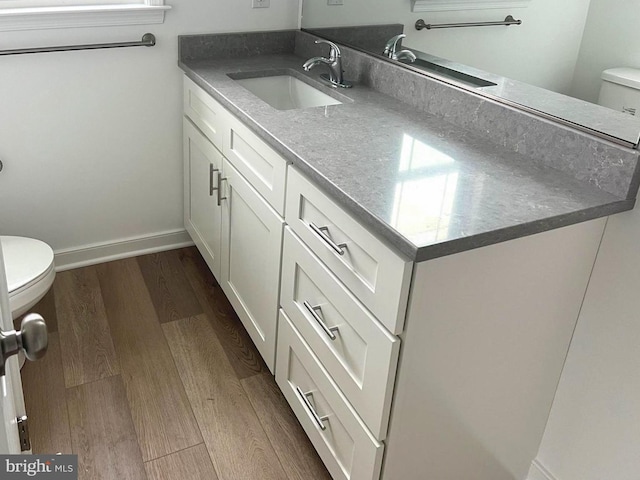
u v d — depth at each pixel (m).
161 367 2.09
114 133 2.46
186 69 2.33
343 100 2.04
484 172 1.46
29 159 2.35
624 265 1.38
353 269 1.34
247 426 1.88
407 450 1.41
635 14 1.26
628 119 1.31
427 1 1.79
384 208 1.25
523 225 1.22
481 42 1.63
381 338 1.27
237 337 2.26
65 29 2.21
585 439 1.58
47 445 1.76
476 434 1.52
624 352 1.43
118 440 1.80
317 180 1.42
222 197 2.17
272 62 2.45
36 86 2.25
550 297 1.42
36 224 2.47
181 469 1.72
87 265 2.62
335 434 1.57
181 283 2.55
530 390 1.56
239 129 1.91
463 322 1.30
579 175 1.44
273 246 1.77
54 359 2.09
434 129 1.75
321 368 1.58
